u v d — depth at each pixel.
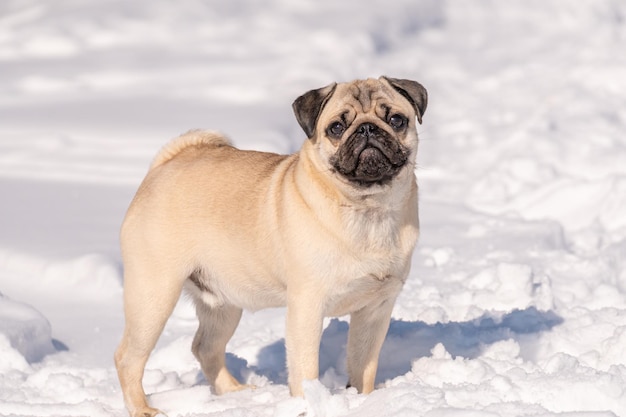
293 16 30.19
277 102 20.94
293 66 24.41
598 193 14.87
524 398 6.84
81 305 10.83
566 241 13.83
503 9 33.09
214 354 8.76
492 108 22.05
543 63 26.20
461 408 6.47
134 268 8.21
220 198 8.11
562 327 9.32
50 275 11.41
